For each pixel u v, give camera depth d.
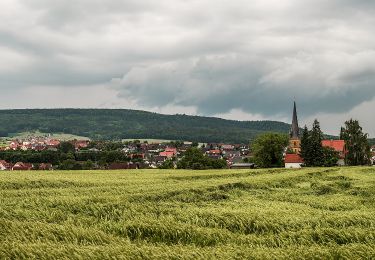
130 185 38.34
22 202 24.72
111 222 20.64
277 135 138.12
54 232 17.17
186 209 24.27
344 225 20.69
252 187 39.88
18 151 165.50
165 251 14.55
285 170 71.19
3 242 14.81
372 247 15.20
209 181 43.31
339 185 44.09
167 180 44.28
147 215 22.22
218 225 20.69
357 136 133.75
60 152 165.88
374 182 47.78
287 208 26.50
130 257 13.55
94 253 13.84
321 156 134.25
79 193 30.89
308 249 14.95
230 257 13.73
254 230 20.12
